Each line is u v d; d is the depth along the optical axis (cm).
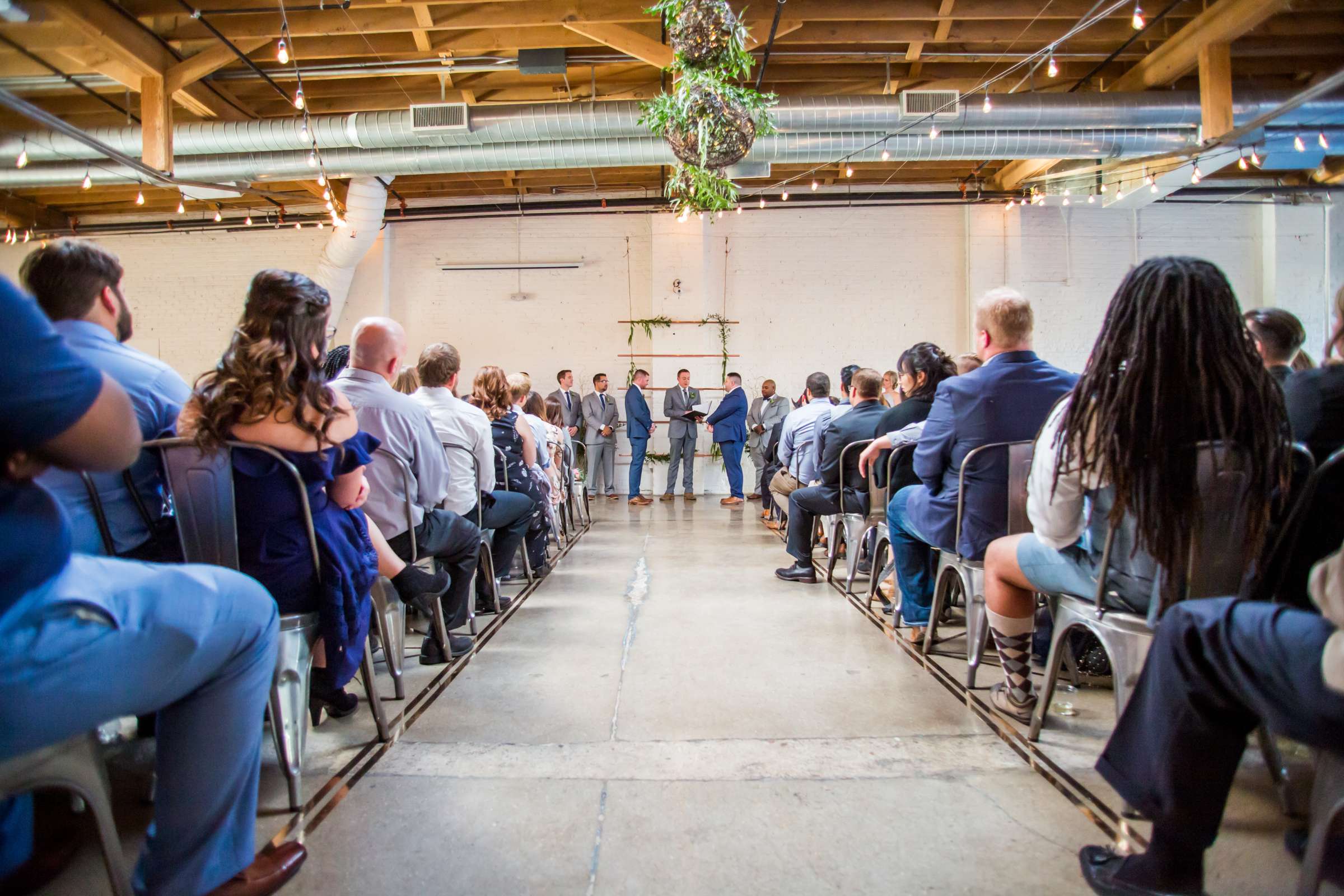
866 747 186
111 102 621
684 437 884
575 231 952
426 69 589
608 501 883
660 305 929
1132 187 764
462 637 276
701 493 957
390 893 128
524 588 387
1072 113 572
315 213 934
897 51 583
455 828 149
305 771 173
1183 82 627
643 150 642
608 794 163
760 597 361
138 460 155
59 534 85
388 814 154
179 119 656
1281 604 119
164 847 112
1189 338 134
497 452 366
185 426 149
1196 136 602
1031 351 228
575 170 885
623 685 236
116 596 93
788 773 172
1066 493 153
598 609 341
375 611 218
